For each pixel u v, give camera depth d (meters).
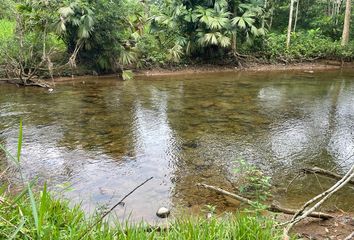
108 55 12.44
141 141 5.82
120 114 7.46
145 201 3.82
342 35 17.55
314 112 7.81
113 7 11.91
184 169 4.73
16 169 4.59
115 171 4.63
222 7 14.36
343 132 6.40
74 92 9.68
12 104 8.21
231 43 15.01
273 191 4.13
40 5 11.09
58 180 4.32
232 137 6.07
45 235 1.85
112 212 3.54
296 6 19.44
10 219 1.90
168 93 9.73
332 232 3.11
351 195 4.02
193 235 2.38
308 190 4.17
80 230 2.11
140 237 2.23
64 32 11.44
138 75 13.04
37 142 5.69
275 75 13.40
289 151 5.45
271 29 20.33
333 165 4.92
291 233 3.07
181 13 14.00
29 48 11.02
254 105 8.41
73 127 6.52
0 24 13.98
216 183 4.30
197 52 14.90
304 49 16.06
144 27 15.13
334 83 11.66
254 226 2.58
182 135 6.16
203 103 8.55
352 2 19.30
